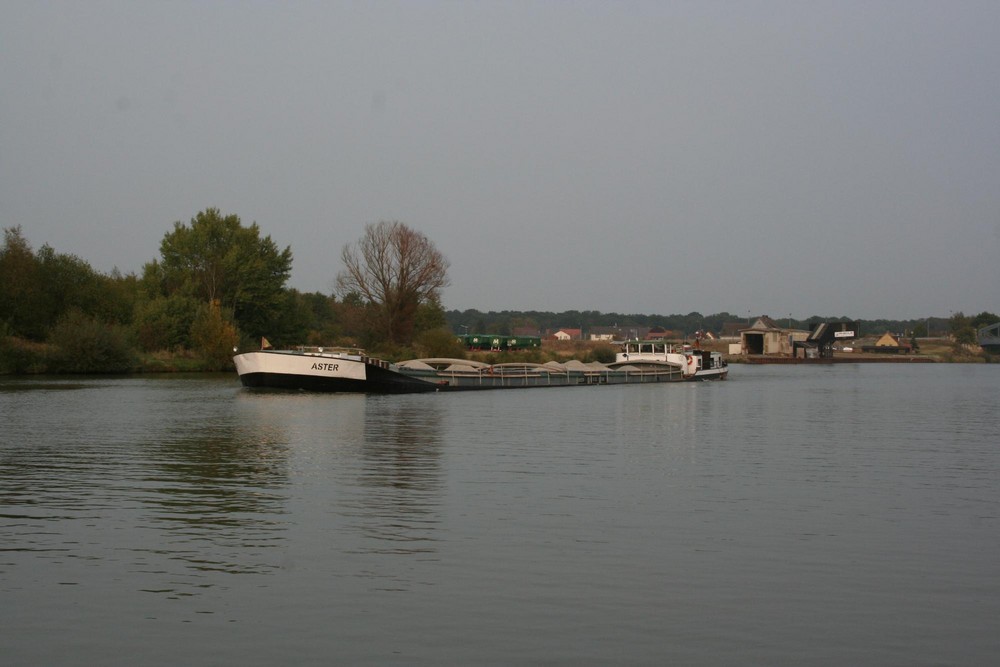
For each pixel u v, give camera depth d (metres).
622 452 29.39
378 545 15.91
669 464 26.67
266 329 105.69
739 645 11.45
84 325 80.19
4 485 21.67
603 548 15.95
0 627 11.74
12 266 83.88
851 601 13.17
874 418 45.88
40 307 85.62
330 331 113.25
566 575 14.24
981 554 15.91
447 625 11.98
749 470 25.64
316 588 13.41
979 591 13.71
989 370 145.25
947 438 35.44
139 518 17.92
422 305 111.12
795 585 13.91
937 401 61.31
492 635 11.65
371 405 49.16
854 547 16.30
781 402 58.91
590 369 82.25
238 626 11.84
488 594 13.24
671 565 14.91
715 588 13.70
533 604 12.84
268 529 17.05
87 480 22.44
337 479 22.83
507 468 25.20
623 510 19.30
